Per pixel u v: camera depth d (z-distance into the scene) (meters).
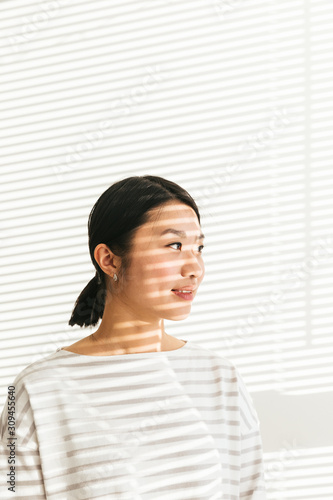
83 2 1.55
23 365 1.60
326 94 1.45
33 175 1.58
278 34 1.46
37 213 1.58
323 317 1.46
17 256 1.59
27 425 0.81
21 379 0.84
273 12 1.46
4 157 1.60
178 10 1.50
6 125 1.59
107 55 1.54
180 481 0.81
